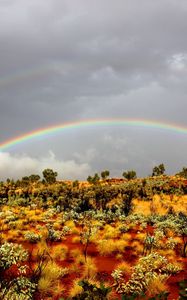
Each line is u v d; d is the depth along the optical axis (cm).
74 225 2517
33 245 1884
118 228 2362
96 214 3158
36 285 1141
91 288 932
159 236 2022
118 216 3086
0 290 1052
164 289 1159
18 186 5597
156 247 1802
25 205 3934
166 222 2492
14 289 1050
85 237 1997
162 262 1405
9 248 1092
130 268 1377
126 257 1677
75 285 1182
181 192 5031
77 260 1551
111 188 4784
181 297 797
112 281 1301
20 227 2434
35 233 2184
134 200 4288
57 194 4403
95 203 3853
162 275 1257
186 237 2169
